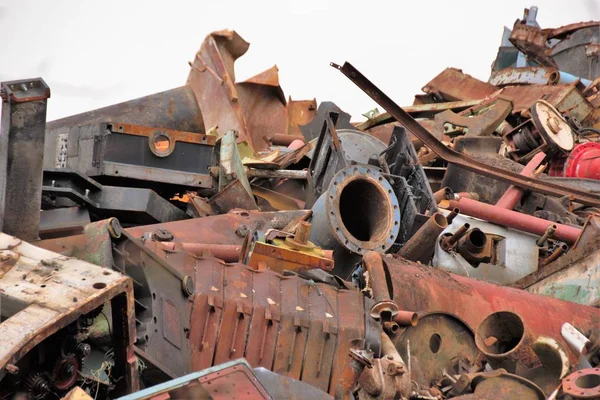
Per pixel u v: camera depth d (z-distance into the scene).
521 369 12.32
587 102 27.75
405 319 12.88
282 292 12.41
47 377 8.66
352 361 11.19
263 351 11.86
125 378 9.26
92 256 10.75
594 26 34.06
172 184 16.81
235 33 28.09
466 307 14.26
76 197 14.40
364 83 19.27
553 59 34.47
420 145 24.81
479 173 20.66
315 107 30.23
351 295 12.94
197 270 11.89
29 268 9.30
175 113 20.45
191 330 11.38
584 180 22.59
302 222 13.77
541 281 17.02
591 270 16.47
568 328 12.45
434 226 16.31
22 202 11.55
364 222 16.69
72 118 19.48
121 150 16.56
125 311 9.16
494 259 18.39
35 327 8.30
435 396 11.77
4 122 11.60
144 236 14.80
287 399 9.37
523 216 18.73
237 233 15.82
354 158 18.83
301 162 21.83
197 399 7.95
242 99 28.73
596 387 10.05
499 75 31.05
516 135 24.72
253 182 20.47
